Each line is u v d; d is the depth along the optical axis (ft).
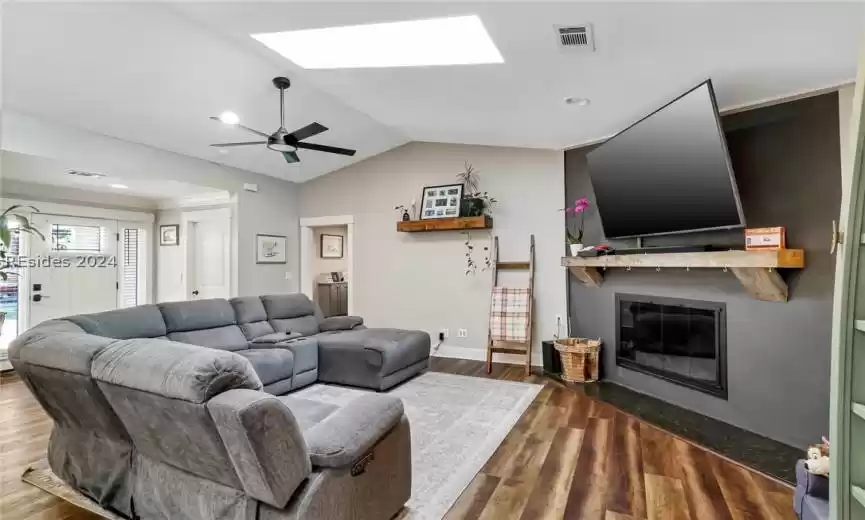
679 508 6.82
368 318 20.38
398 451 6.64
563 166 15.92
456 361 17.40
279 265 21.35
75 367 6.07
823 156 8.28
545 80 9.42
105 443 6.83
